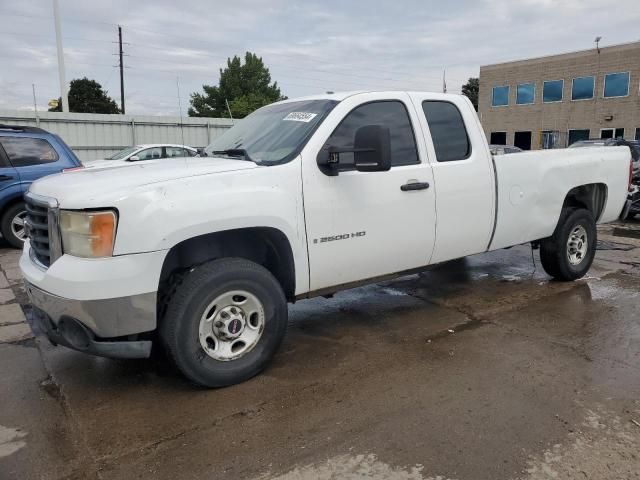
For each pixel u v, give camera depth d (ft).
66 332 10.71
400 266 14.67
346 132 13.35
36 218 11.74
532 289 19.34
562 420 10.36
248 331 12.04
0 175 26.55
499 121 139.85
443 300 18.24
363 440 9.76
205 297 11.08
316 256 12.75
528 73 131.64
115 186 10.52
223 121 75.87
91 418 10.68
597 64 118.73
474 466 8.96
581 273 20.35
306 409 10.90
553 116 128.47
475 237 16.08
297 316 16.81
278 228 11.86
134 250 10.17
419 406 10.95
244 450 9.52
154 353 13.78
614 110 117.50
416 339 14.66
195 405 11.11
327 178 12.70
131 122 69.41
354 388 11.78
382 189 13.62
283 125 13.74
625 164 21.27
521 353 13.56
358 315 16.81
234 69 200.44
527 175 17.25
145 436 10.01
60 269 10.21
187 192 10.78
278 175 11.96
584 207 20.61
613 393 11.41
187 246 11.73
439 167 14.87
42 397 11.59
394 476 8.75
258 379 12.25
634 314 16.48
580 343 14.17
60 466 9.14
